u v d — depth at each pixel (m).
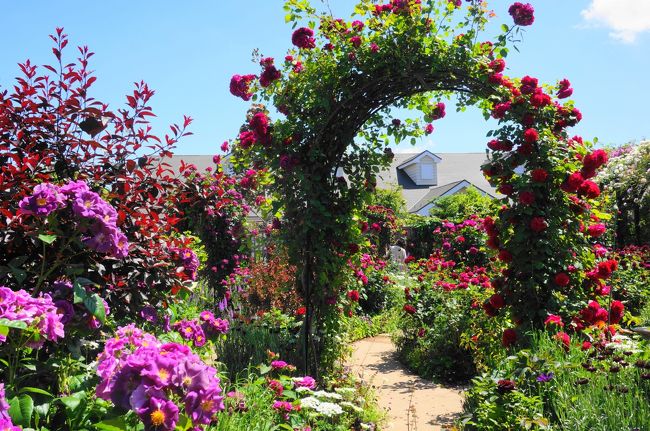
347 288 5.88
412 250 18.45
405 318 7.72
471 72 5.19
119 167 3.69
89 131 3.44
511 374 3.48
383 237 15.05
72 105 3.40
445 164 29.36
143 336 2.49
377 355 7.96
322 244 5.42
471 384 6.18
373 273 10.90
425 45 5.28
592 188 4.82
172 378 1.95
